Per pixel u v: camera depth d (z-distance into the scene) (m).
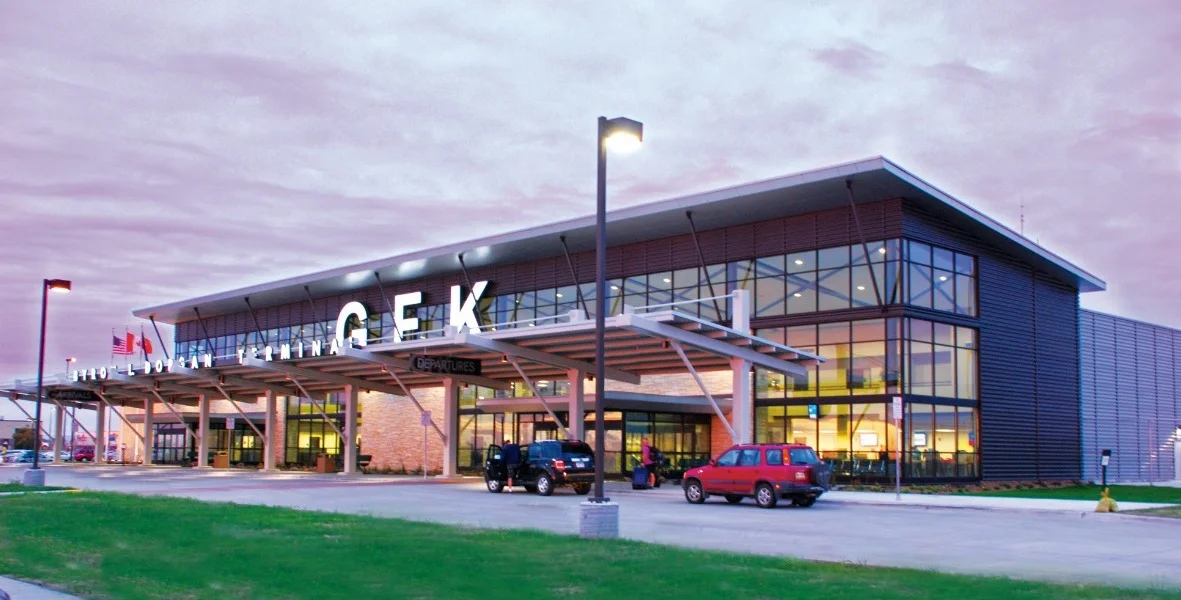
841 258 38.62
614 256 46.12
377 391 55.00
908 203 37.66
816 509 27.66
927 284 38.31
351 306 58.47
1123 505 28.36
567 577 12.03
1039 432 43.88
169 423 76.31
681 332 32.22
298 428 64.81
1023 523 23.41
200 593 11.23
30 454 81.94
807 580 11.82
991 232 40.72
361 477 47.19
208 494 32.72
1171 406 55.44
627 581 11.71
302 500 30.03
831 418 38.62
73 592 11.63
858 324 38.06
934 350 38.53
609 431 43.81
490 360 42.47
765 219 40.81
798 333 39.72
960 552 17.16
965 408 39.91
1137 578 13.85
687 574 12.23
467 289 52.56
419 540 15.96
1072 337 47.34
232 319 69.50
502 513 25.06
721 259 42.16
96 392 70.44
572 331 33.34
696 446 46.72
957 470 39.06
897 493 30.64
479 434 51.78
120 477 47.00
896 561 15.72
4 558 14.36
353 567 12.97
